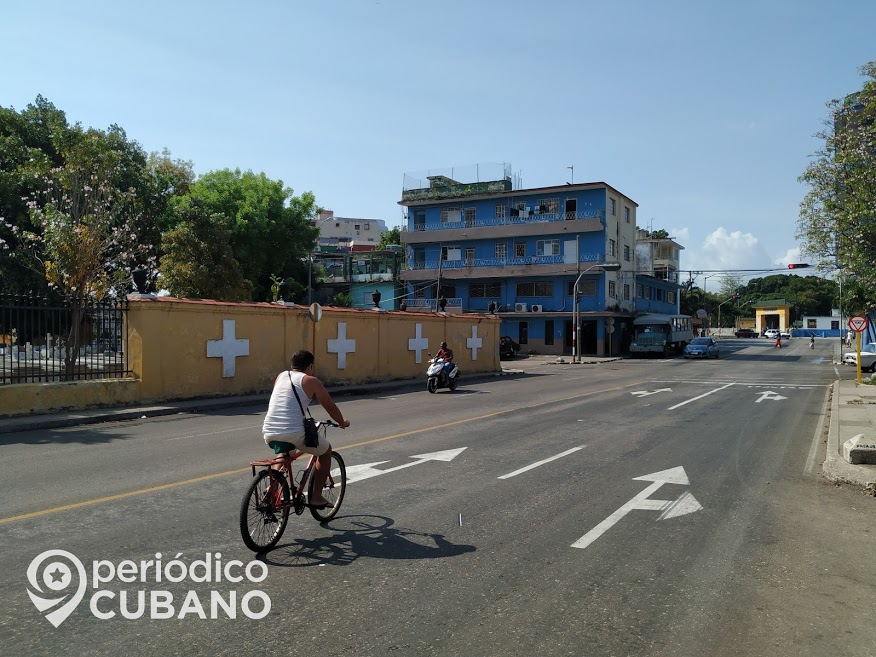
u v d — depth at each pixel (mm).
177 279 32250
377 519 6543
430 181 58750
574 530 6273
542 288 53344
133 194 24062
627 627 4223
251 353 18250
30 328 13727
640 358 49375
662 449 10688
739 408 16859
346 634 4070
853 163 15125
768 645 4023
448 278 55750
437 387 21188
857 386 22984
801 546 5953
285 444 5852
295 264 57188
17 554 5410
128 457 9609
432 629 4152
